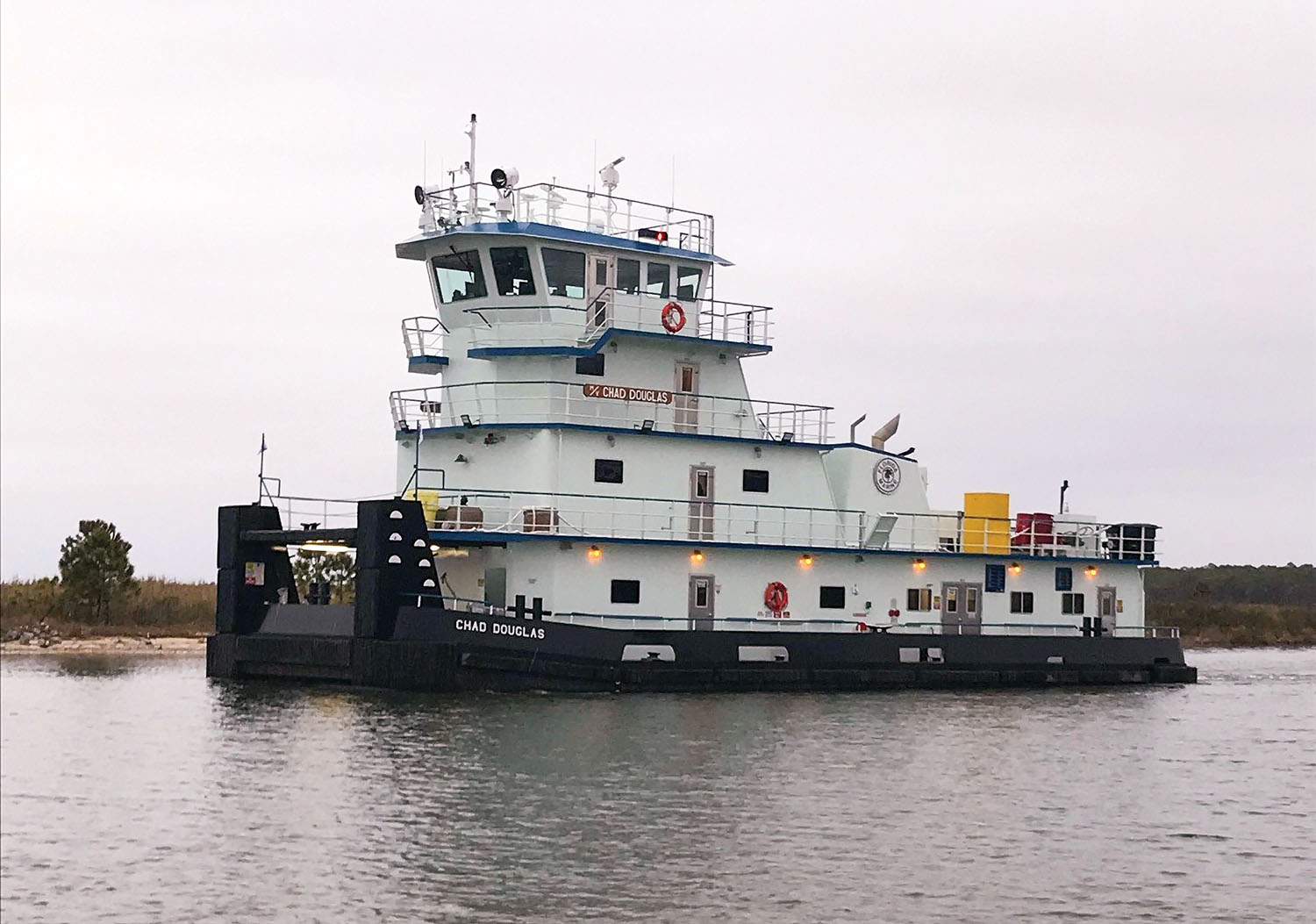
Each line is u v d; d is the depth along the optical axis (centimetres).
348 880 2595
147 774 3400
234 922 2394
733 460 5169
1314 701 5438
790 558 5184
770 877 2636
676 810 3108
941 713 4625
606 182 5191
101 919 2412
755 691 4916
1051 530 5844
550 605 4772
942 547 5594
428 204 5253
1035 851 2869
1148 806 3334
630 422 5053
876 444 5712
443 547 4947
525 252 4994
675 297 5216
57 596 7538
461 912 2433
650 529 4984
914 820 3094
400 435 5300
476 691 4559
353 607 4728
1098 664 5728
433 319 5262
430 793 3225
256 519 5122
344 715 4194
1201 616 11394
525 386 5000
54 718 4197
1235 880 2702
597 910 2445
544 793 3234
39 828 2928
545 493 4822
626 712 4322
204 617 7756
